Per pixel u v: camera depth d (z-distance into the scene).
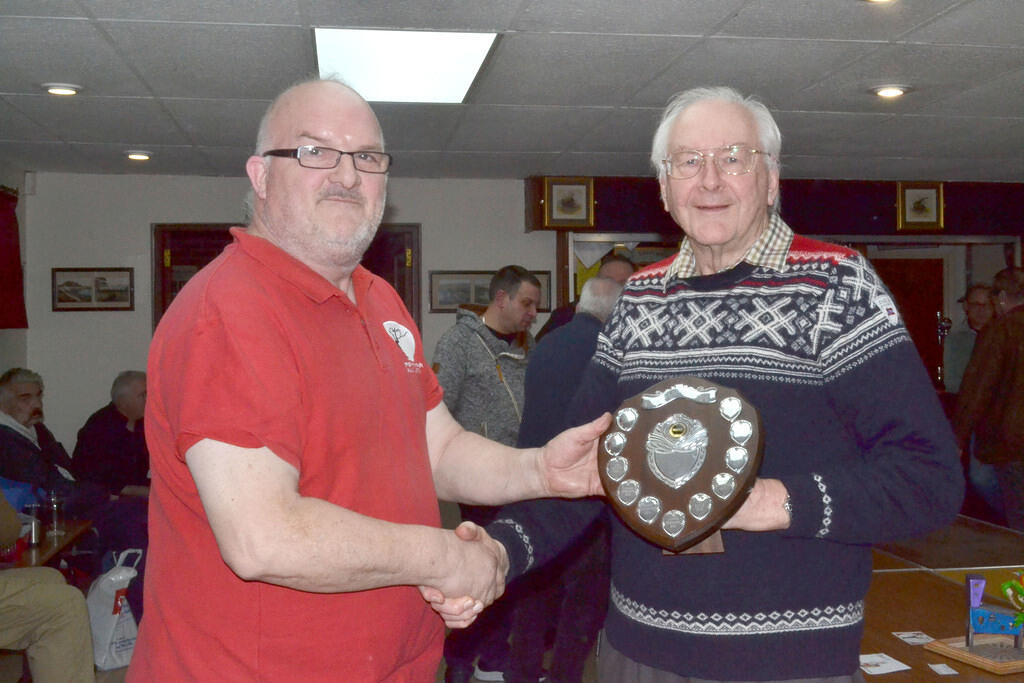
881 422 1.27
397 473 1.36
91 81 4.09
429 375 1.63
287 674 1.24
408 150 5.62
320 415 1.25
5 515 3.15
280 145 1.36
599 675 1.50
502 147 5.53
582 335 2.79
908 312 7.85
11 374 4.56
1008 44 3.68
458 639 3.31
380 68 3.94
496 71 3.98
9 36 3.49
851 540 1.23
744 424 1.23
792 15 3.33
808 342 1.32
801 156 5.89
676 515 1.23
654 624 1.35
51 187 6.29
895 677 1.78
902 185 6.79
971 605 1.94
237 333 1.18
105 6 3.19
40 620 3.13
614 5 3.22
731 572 1.30
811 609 1.29
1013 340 3.83
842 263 1.33
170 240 6.46
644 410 1.30
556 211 6.42
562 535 1.51
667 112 1.48
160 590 1.28
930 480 1.23
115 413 5.24
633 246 6.68
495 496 1.54
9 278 5.83
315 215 1.35
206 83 4.13
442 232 6.62
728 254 1.40
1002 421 3.91
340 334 1.34
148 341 6.38
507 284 3.54
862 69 4.00
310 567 1.12
